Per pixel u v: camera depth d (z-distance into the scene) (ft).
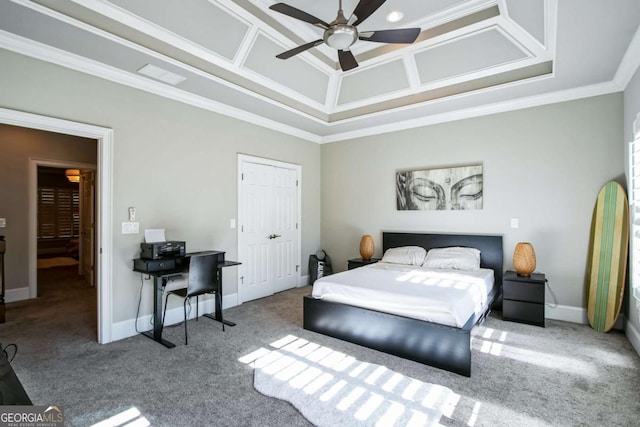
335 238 18.44
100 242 10.03
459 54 11.48
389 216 16.34
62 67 9.09
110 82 10.10
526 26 9.62
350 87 14.61
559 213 12.14
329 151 18.66
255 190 15.15
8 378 4.77
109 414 6.47
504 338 10.30
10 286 14.78
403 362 8.71
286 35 11.30
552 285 12.28
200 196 12.73
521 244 11.96
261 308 13.75
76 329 11.23
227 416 6.40
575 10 6.99
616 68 9.94
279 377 7.91
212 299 13.30
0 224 14.53
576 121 11.80
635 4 6.73
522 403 6.82
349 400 6.92
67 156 16.43
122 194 10.43
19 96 8.39
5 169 14.65
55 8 7.44
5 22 7.54
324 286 10.84
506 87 11.48
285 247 16.84
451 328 8.17
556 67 9.82
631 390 7.30
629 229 10.40
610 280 10.75
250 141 14.79
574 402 6.85
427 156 15.12
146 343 10.04
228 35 10.25
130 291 10.67
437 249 14.12
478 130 13.76
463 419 6.30
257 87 12.53
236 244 14.23
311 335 10.68
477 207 13.76
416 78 12.87
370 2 6.68
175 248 10.88
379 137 16.66
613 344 9.82
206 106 12.80
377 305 9.59
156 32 9.09
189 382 7.70
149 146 11.10
